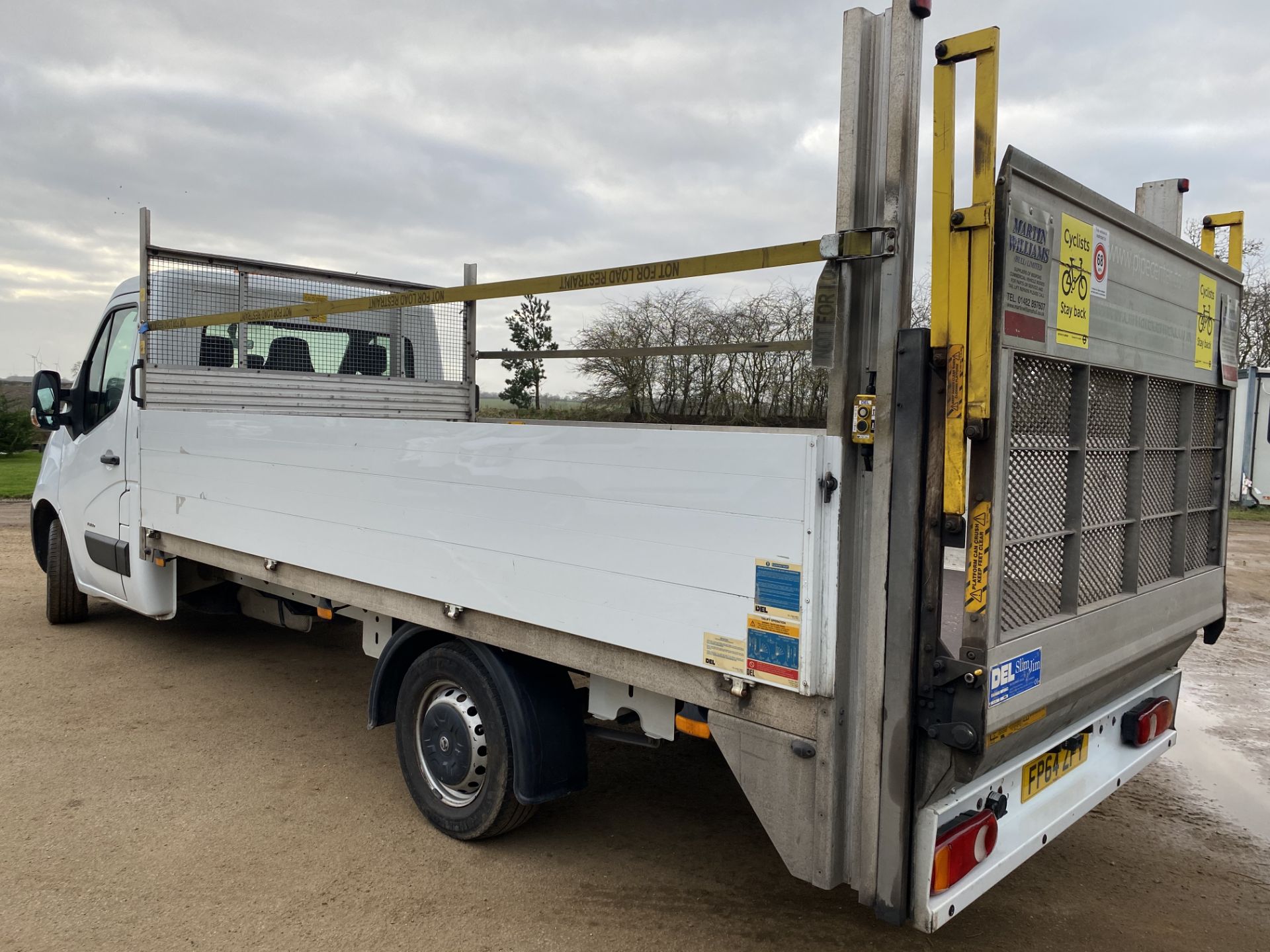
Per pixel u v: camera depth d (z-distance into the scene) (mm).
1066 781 2738
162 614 5219
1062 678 2320
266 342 5559
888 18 2115
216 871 3201
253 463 4172
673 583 2469
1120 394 2590
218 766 4180
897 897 2182
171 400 5156
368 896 3064
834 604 2168
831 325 2160
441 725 3430
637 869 3316
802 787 2275
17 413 24250
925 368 2045
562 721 3188
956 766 2078
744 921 2971
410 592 3346
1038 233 2074
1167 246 2754
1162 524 2941
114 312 5660
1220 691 5859
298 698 5230
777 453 2211
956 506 1999
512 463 2904
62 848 3350
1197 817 3941
